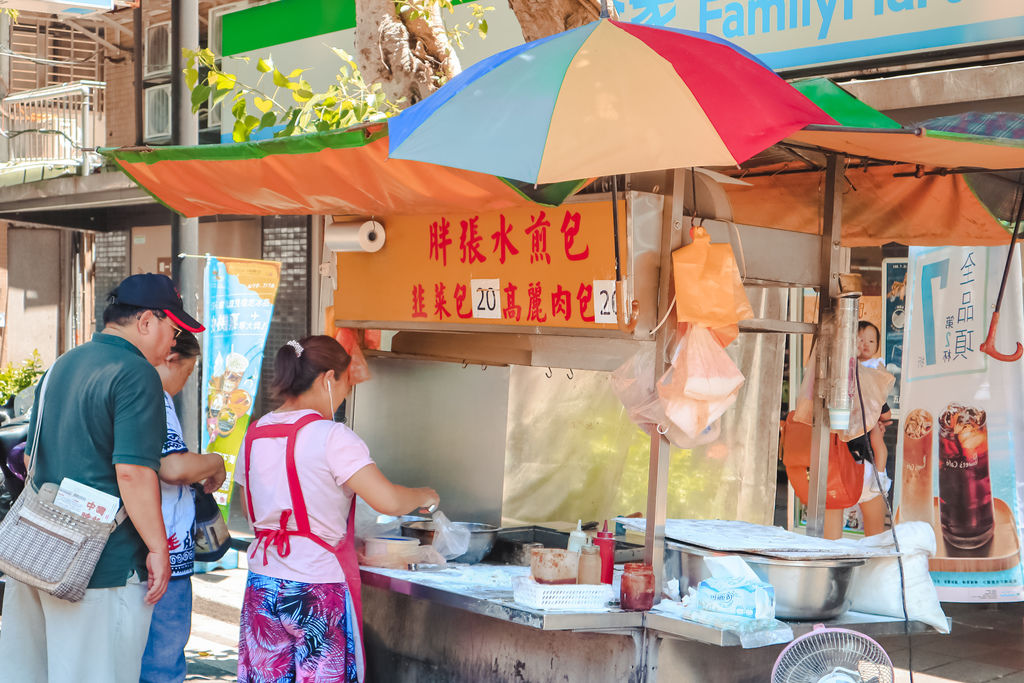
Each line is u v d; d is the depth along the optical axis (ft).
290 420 11.44
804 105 8.68
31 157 46.80
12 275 53.62
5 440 21.62
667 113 8.34
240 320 23.79
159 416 10.96
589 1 17.02
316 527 11.26
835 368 12.88
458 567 13.16
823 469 13.16
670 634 10.30
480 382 14.48
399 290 13.35
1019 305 18.63
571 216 11.02
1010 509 19.01
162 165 12.73
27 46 51.42
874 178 14.34
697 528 12.09
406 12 18.58
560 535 14.35
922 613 10.89
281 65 33.35
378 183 11.17
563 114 8.65
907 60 20.24
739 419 18.99
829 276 12.94
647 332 10.64
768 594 10.04
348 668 11.55
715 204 11.55
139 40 33.14
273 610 11.25
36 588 10.79
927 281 19.54
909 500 19.80
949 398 19.36
